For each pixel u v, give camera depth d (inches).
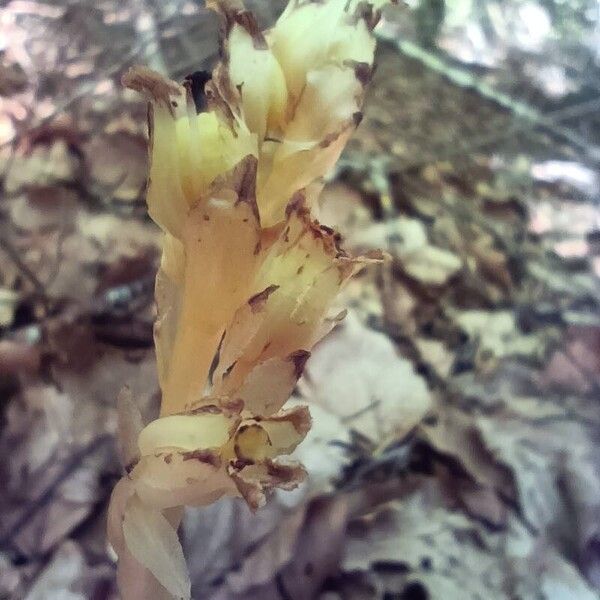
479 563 3.1
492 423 3.7
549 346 4.1
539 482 3.4
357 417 3.6
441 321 4.1
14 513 3.0
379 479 3.4
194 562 3.0
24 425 3.2
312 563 3.0
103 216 4.1
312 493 3.2
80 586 2.8
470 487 3.4
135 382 3.5
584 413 3.8
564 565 3.2
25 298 3.7
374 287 4.2
